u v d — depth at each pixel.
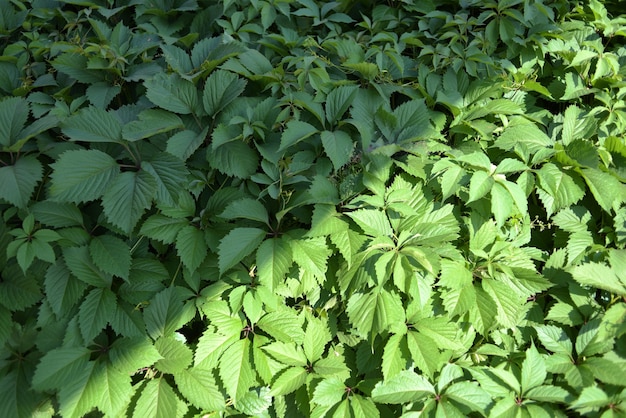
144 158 0.76
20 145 0.70
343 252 0.72
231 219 0.76
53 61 0.82
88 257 0.71
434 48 0.93
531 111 0.94
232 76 0.81
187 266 0.71
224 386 0.69
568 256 0.80
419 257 0.69
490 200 0.79
